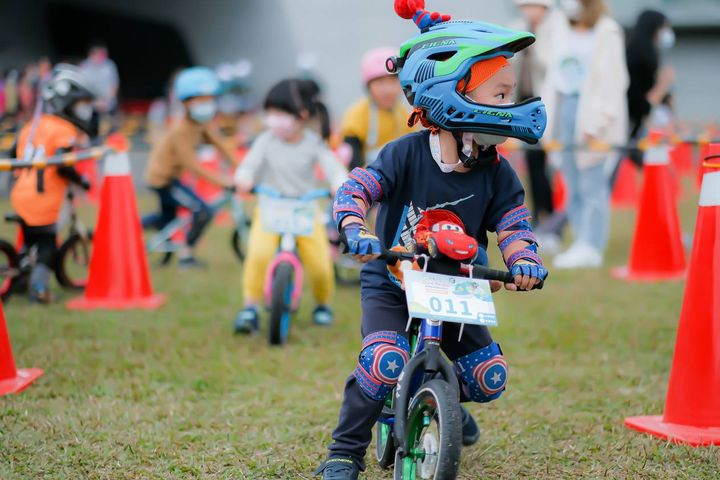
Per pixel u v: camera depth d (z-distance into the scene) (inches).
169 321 396.8
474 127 198.2
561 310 421.1
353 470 213.2
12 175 442.6
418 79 201.8
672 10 1418.6
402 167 210.1
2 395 287.3
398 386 197.5
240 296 455.8
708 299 252.2
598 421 274.1
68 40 1402.6
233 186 380.8
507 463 241.9
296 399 295.1
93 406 282.0
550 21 546.9
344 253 194.2
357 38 1284.4
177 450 248.2
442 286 195.0
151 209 802.8
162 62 1393.9
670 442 248.7
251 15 1321.4
